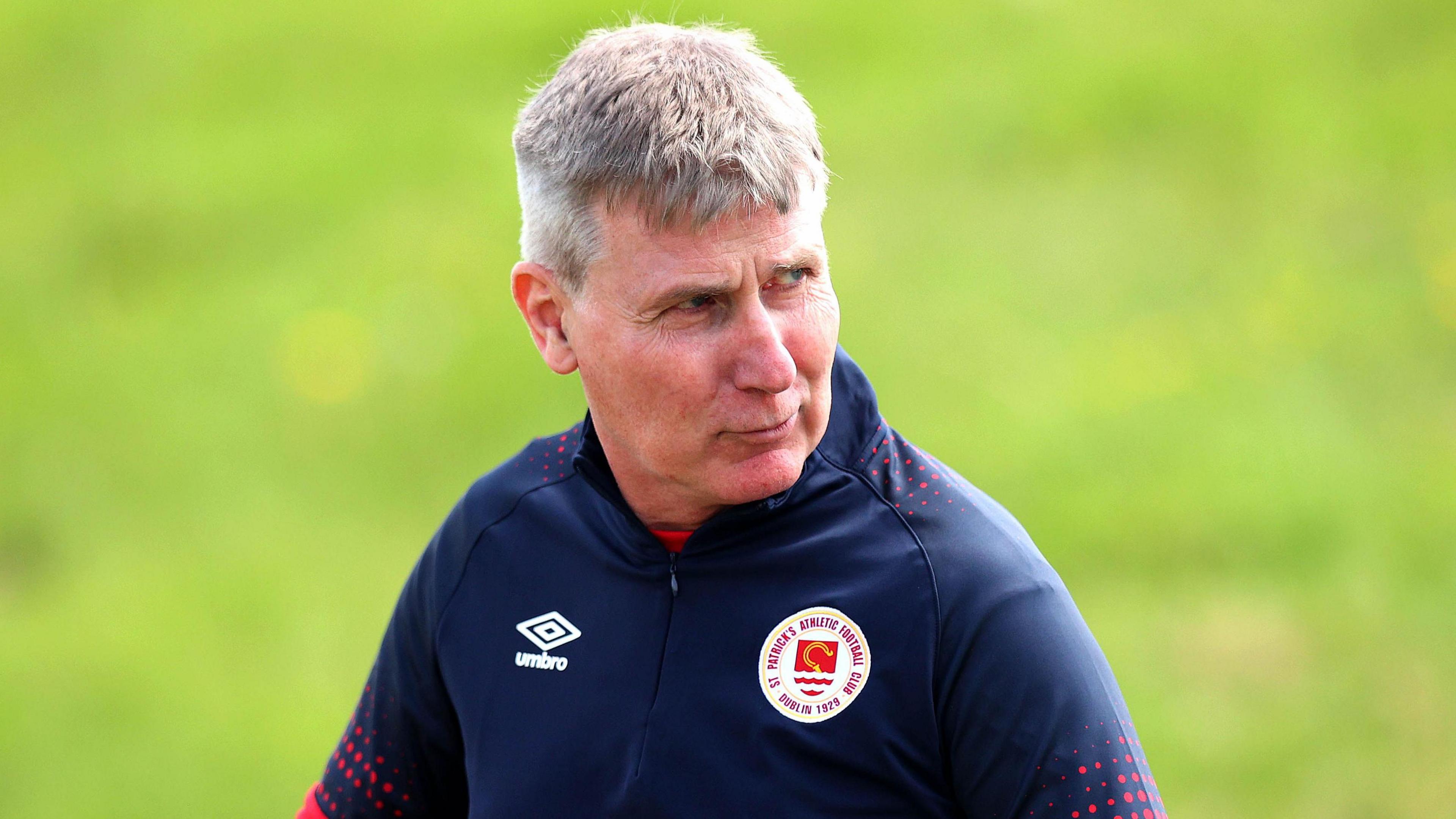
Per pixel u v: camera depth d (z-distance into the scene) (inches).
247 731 730.8
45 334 1138.0
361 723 293.1
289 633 809.5
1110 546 780.0
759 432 232.8
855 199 1208.2
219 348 1101.1
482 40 1581.0
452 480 940.0
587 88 230.5
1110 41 1425.9
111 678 772.0
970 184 1221.1
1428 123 1197.7
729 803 235.0
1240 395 896.3
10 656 798.5
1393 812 578.9
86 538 913.5
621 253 229.5
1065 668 227.8
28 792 692.7
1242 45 1395.2
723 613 246.1
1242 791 598.2
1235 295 1018.7
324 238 1243.8
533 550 272.1
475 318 1096.8
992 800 230.5
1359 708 637.9
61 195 1355.8
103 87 1582.2
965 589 233.9
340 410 1012.5
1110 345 976.9
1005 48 1453.0
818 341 235.3
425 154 1363.2
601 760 247.4
